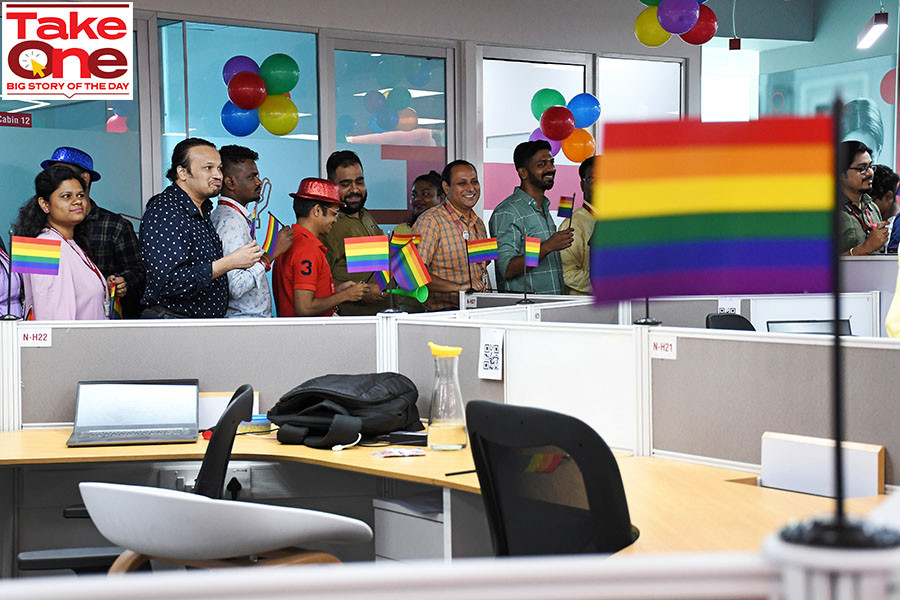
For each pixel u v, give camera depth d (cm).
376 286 428
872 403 223
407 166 637
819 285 129
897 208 638
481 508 249
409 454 273
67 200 357
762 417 242
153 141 546
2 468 308
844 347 227
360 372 330
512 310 365
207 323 327
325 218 426
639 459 262
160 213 364
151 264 360
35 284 352
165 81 550
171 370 326
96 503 185
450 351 279
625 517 177
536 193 552
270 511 181
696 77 754
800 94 915
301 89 596
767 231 126
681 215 126
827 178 126
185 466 311
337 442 283
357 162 508
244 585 54
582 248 544
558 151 661
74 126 524
